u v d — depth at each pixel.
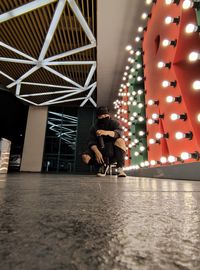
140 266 0.16
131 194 0.76
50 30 5.18
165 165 2.91
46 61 6.50
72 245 0.21
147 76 4.03
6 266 0.15
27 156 10.05
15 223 0.30
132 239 0.23
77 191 0.85
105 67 6.74
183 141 2.31
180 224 0.31
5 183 1.30
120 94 7.46
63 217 0.35
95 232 0.26
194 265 0.16
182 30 2.30
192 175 2.14
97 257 0.17
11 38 5.70
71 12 4.78
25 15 4.92
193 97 2.29
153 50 3.57
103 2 4.50
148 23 4.02
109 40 5.52
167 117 2.79
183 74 2.40
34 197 0.62
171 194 0.77
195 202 0.56
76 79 7.75
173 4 2.55
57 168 10.28
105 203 0.53
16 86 8.36
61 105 10.62
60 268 0.15
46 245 0.20
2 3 4.52
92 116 10.93
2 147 4.50
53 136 10.59
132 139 5.14
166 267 0.16
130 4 4.51
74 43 5.77
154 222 0.33
